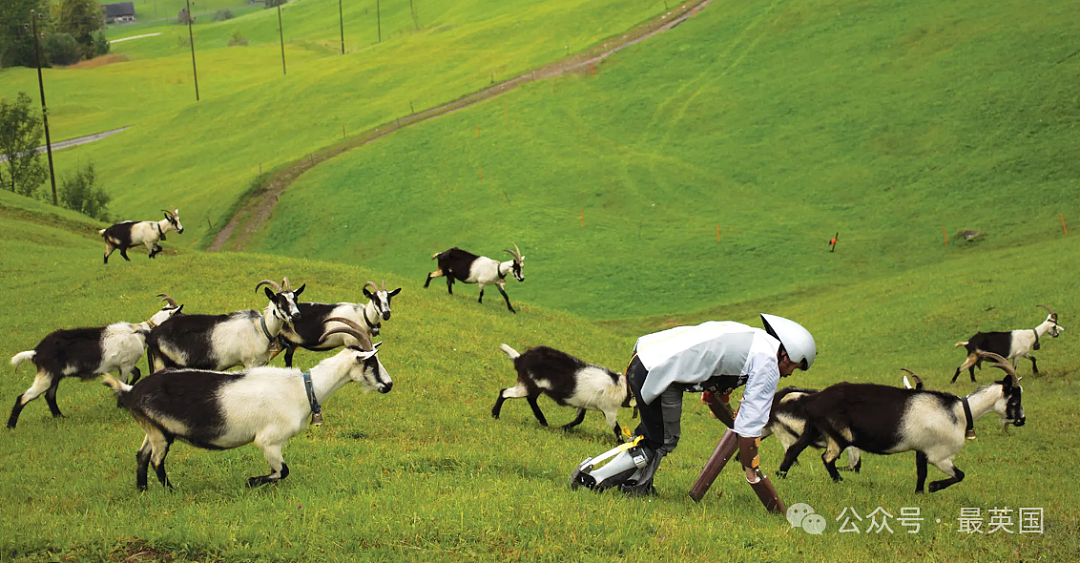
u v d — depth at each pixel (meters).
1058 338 23.20
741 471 11.45
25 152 59.94
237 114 96.38
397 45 112.19
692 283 45.31
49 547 6.38
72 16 159.50
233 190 70.06
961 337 25.56
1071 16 68.88
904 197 54.69
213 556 6.37
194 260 23.14
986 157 56.31
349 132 82.69
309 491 8.09
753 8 88.81
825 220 53.47
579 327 25.19
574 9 108.12
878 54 73.75
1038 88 61.56
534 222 58.22
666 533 7.25
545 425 13.49
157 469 8.29
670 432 8.16
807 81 73.19
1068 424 16.88
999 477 12.76
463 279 24.48
